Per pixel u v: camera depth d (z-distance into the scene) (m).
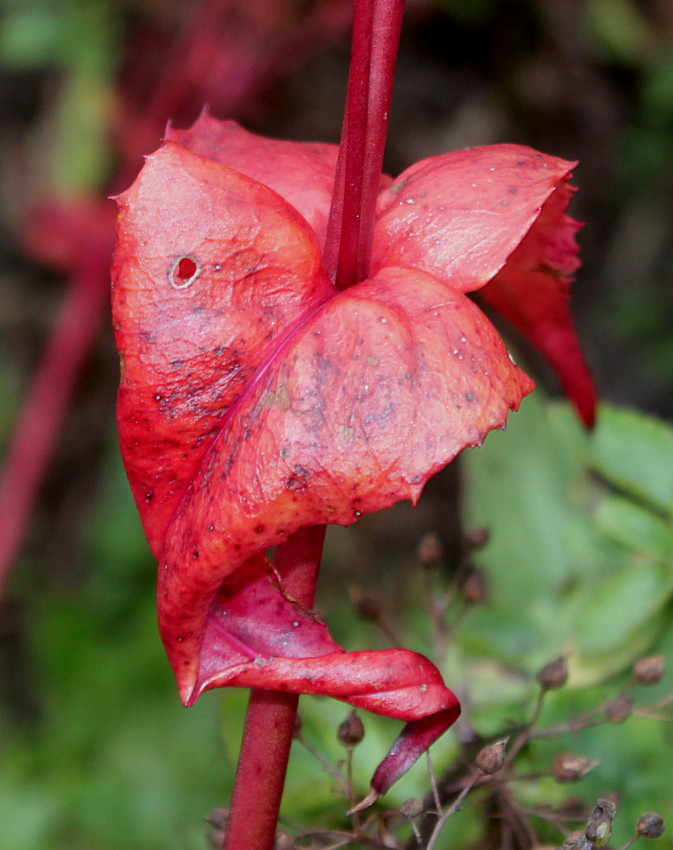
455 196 0.23
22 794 0.46
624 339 0.69
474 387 0.21
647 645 0.28
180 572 0.22
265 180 0.24
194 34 0.61
